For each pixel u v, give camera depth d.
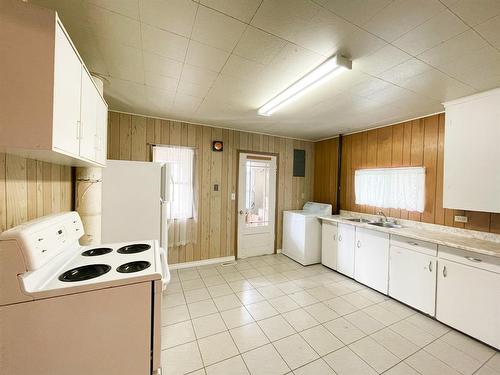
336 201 4.29
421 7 1.20
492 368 1.72
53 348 0.95
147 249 1.56
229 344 1.94
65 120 1.02
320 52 1.65
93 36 1.51
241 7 1.24
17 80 0.84
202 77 2.07
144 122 3.30
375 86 2.15
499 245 2.14
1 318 0.89
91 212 2.04
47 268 1.10
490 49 1.54
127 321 1.05
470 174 2.27
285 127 3.81
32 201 1.38
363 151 3.86
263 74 1.99
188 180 3.60
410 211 3.14
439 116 2.85
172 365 1.71
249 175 4.20
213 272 3.50
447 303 2.21
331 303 2.63
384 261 2.84
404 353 1.86
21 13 0.85
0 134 0.82
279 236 4.55
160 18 1.33
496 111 2.11
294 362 1.75
